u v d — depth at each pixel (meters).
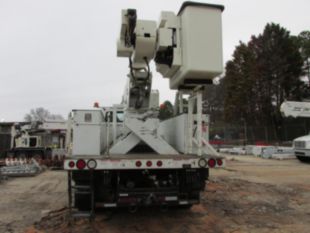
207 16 5.30
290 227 5.45
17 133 19.69
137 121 6.04
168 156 5.21
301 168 15.09
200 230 5.25
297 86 35.50
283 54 35.56
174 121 6.58
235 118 38.78
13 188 9.98
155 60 6.01
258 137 34.28
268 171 13.95
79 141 5.45
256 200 7.61
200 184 5.41
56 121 21.11
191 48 5.17
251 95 36.94
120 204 5.04
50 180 12.03
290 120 33.41
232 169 14.77
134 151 6.29
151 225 5.50
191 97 5.79
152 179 5.29
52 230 5.25
